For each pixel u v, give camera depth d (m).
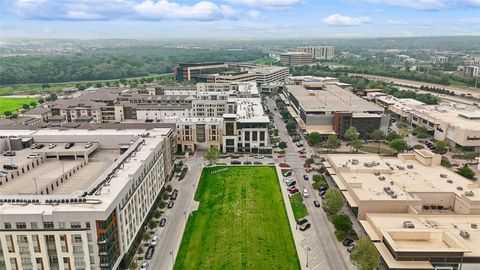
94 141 171.75
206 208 148.62
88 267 100.62
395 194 135.75
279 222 137.12
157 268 110.44
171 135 190.12
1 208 99.31
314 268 109.94
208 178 180.00
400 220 120.69
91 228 97.38
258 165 197.75
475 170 191.62
